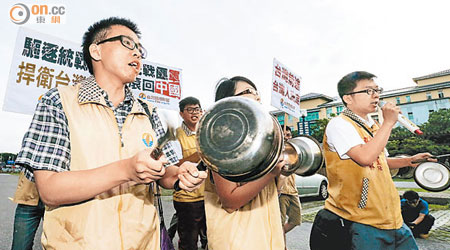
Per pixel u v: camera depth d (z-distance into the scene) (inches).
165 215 272.5
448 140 993.5
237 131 37.0
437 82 1252.5
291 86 168.7
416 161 95.1
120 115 50.1
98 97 47.1
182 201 135.3
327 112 1272.1
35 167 38.0
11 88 117.6
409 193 203.2
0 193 479.5
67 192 36.2
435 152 874.1
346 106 91.5
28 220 102.3
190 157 88.0
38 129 40.4
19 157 37.7
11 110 116.3
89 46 52.7
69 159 42.1
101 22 53.6
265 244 56.1
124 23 54.8
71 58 134.0
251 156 35.7
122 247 42.0
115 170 36.4
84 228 40.0
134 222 44.9
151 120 58.1
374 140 74.6
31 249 103.9
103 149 44.2
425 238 194.9
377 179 78.7
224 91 69.2
